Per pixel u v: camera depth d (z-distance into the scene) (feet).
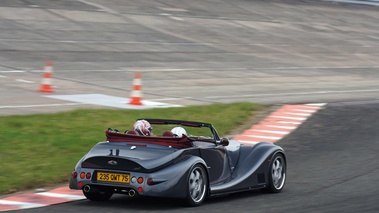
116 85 253.85
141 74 287.07
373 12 636.89
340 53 433.89
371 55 446.19
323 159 139.23
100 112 178.60
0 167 110.93
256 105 209.46
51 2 428.15
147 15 443.73
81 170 89.61
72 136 141.90
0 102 198.80
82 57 314.96
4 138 132.67
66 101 207.92
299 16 544.62
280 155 108.58
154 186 86.02
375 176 122.31
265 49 406.21
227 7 520.42
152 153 89.15
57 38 347.97
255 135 165.89
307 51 422.00
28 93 220.43
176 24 433.07
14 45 319.27
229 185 97.71
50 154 123.65
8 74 258.98
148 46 361.92
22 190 102.78
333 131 174.29
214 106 202.80
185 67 317.63
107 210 87.92
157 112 185.06
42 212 86.28
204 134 101.24
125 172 87.15
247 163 103.50
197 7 499.92
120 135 94.27
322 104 223.71
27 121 155.53
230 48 390.83
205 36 414.41
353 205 94.94
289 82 298.97
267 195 103.65
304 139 162.40
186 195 88.74
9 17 371.97
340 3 635.25
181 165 88.74
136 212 86.48
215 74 305.12
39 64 288.51
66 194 100.53
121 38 371.97
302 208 91.97
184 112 187.73
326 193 105.50
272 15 526.16
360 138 165.78
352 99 247.70
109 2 462.60
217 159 98.37
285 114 198.80
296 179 118.73
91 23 394.11
